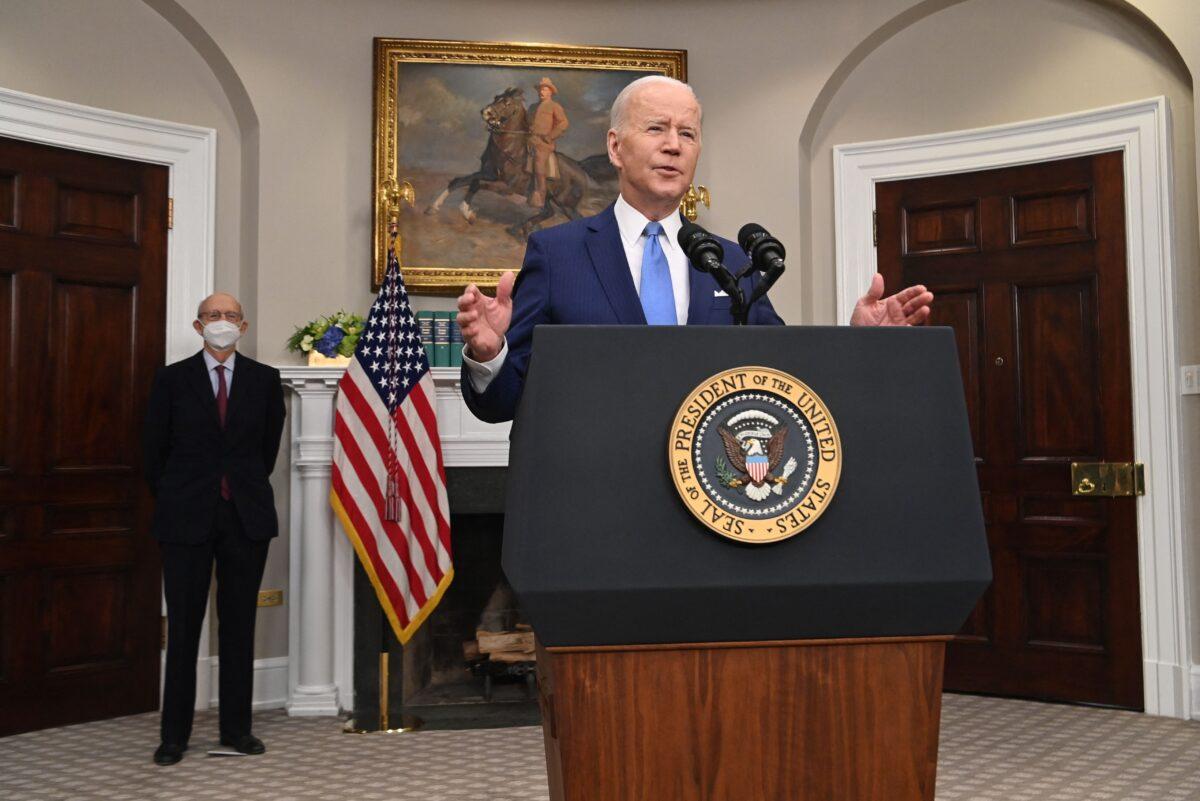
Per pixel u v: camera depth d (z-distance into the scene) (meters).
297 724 4.38
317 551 4.52
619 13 5.12
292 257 4.78
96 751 3.94
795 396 1.05
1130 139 4.51
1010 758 3.70
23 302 4.31
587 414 1.04
